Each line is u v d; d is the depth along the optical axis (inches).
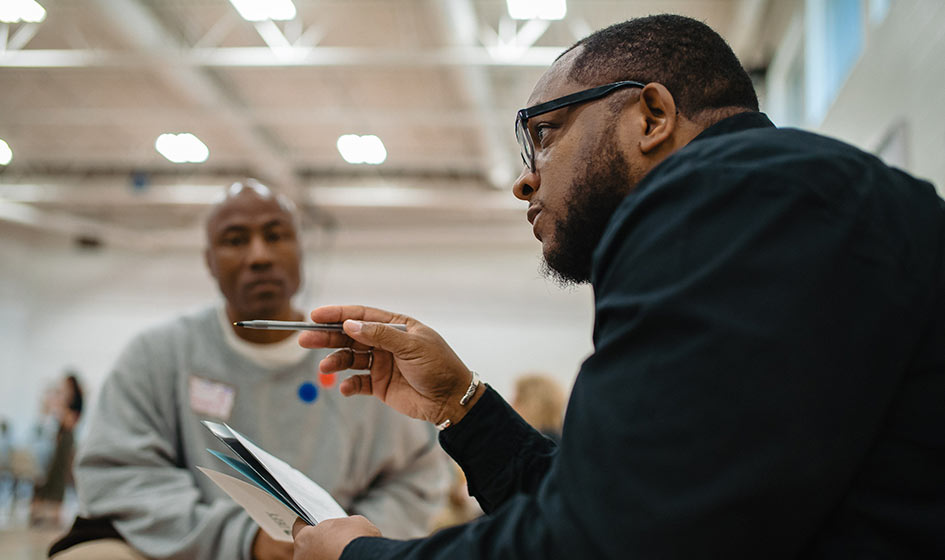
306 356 58.2
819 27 199.3
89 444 54.0
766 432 18.8
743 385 19.1
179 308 484.7
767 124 27.9
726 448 18.8
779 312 19.7
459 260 462.3
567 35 282.4
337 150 400.8
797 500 18.9
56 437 314.8
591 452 20.2
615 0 250.7
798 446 18.8
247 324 35.3
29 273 497.7
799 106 229.5
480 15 272.2
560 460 21.3
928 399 20.8
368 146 342.0
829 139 24.6
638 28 30.6
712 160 22.8
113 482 52.8
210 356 57.6
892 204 22.3
